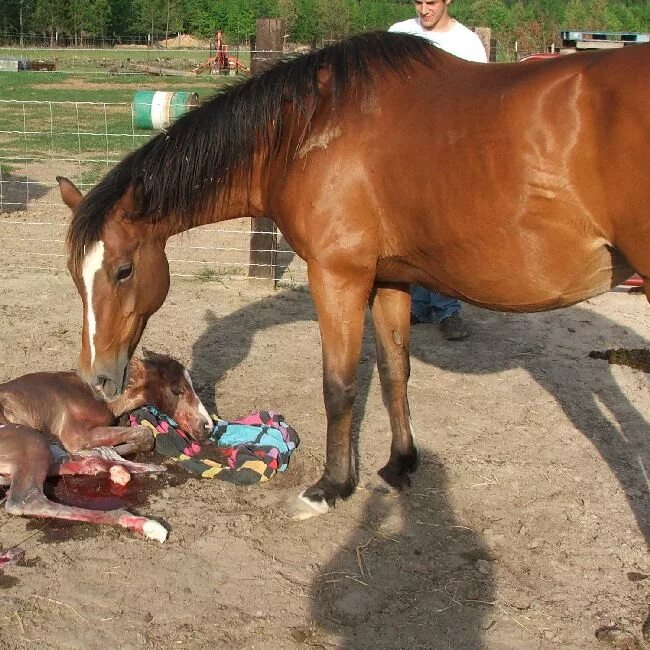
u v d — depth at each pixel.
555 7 40.47
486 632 2.68
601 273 2.67
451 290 3.02
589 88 2.43
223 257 7.55
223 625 2.69
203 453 3.86
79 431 3.78
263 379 4.84
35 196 9.72
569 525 3.33
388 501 3.49
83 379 3.16
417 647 2.61
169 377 3.89
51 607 2.77
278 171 3.21
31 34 47.59
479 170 2.61
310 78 3.04
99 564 3.02
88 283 3.08
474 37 4.96
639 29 42.47
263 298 6.39
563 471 3.78
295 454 3.91
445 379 4.90
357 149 2.91
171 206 3.24
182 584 2.91
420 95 2.84
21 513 3.22
